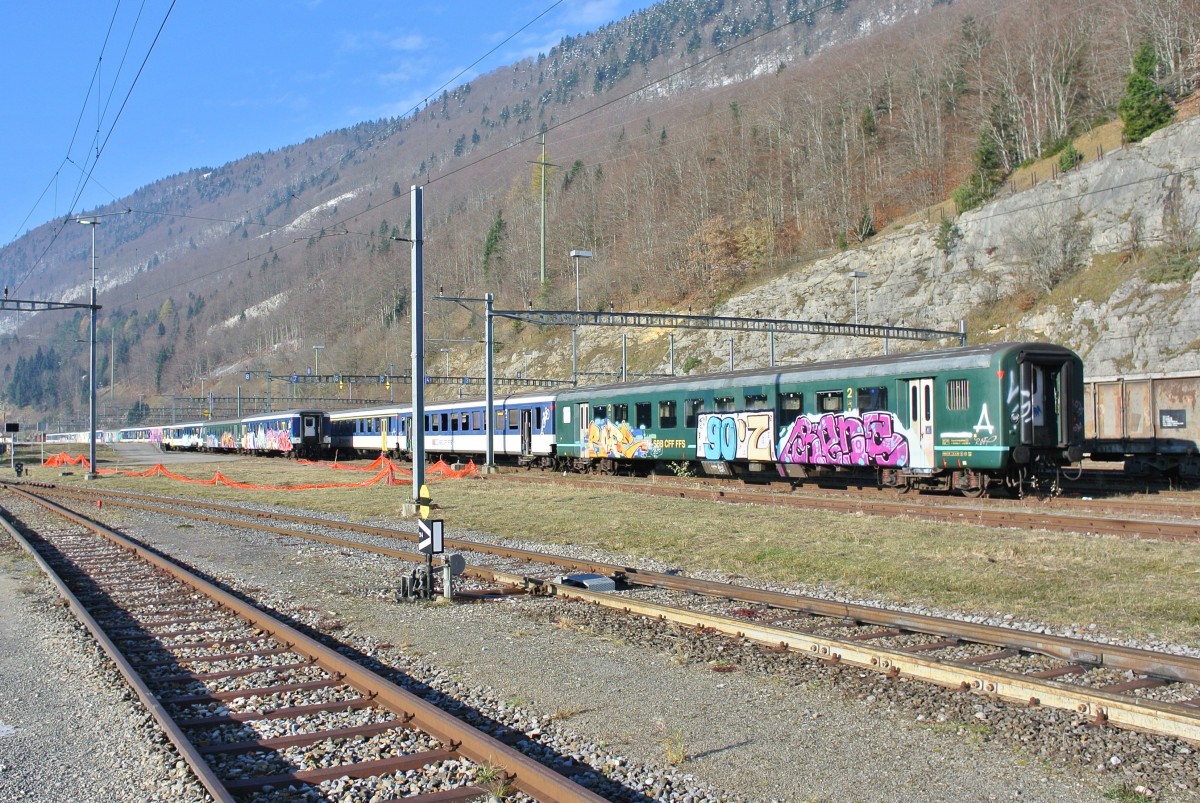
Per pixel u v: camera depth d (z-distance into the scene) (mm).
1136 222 56250
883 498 24047
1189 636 9211
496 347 96875
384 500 28438
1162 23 74500
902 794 5613
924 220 73938
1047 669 7984
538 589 12438
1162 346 49188
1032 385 21906
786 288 75250
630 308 94438
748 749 6406
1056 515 18250
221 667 8836
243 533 21031
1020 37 93000
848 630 9766
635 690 7832
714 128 123312
